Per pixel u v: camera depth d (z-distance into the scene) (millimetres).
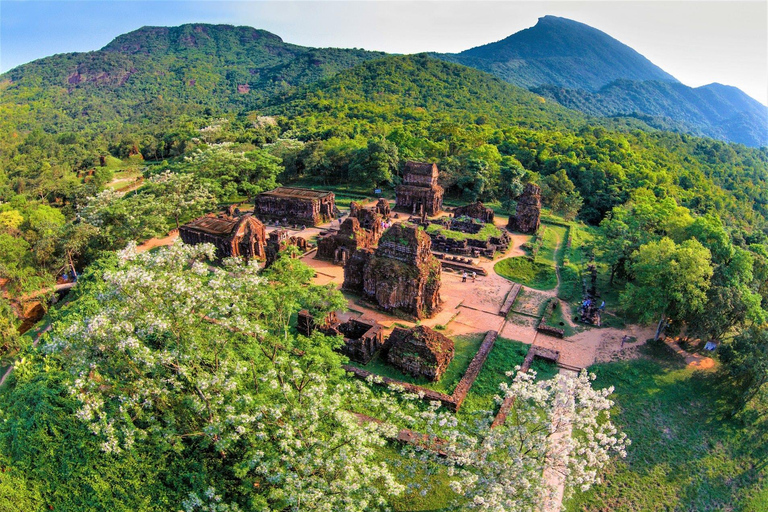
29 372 35219
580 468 23453
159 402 27000
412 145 128875
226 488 25891
